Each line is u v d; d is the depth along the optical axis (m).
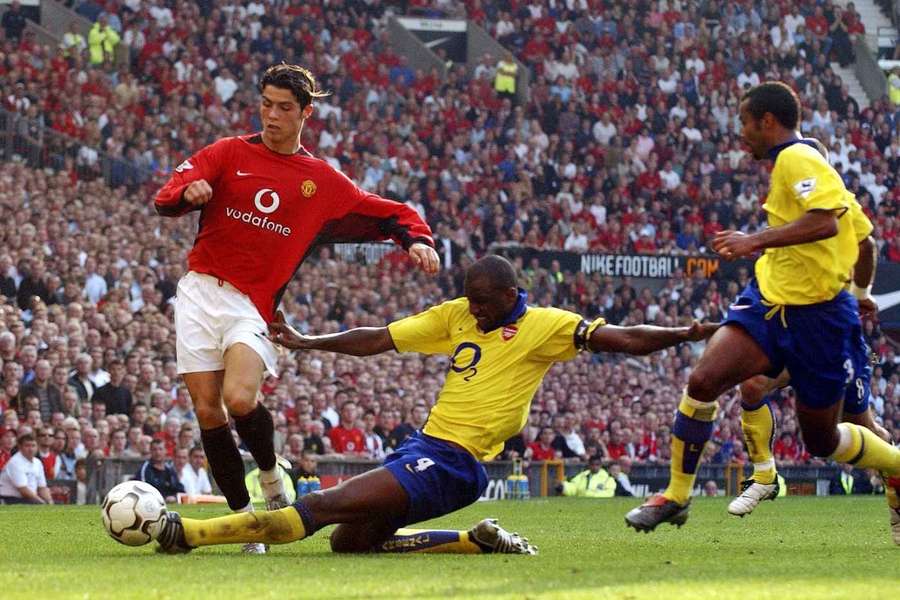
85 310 72.88
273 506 26.38
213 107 108.06
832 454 26.81
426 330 25.72
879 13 159.62
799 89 141.38
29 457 59.19
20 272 76.00
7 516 43.84
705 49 139.25
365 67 121.81
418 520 24.47
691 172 127.00
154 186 97.75
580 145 125.25
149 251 85.19
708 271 109.50
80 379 67.00
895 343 115.06
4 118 94.19
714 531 37.94
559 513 52.50
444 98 122.94
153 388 69.00
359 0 131.62
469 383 24.92
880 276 114.75
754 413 33.41
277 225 26.27
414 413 78.62
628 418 90.56
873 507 62.38
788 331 24.77
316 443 71.50
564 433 85.31
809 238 23.73
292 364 80.62
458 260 103.38
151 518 23.44
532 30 135.25
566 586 18.41
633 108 130.75
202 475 64.00
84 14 115.62
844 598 17.16
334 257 97.56
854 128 140.50
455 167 115.19
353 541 25.14
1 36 105.25
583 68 133.50
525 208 113.38
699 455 24.70
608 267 107.69
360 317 90.50
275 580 19.22
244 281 26.00
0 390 62.72
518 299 25.09
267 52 116.69
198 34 114.94
